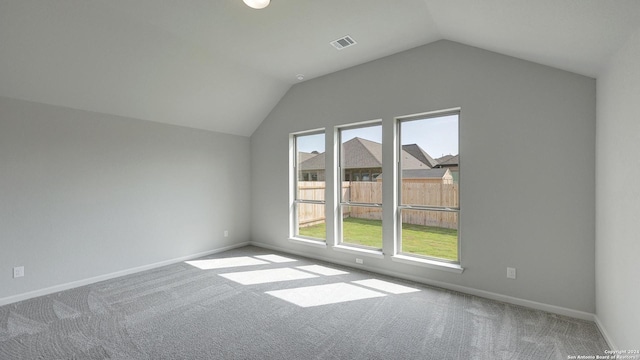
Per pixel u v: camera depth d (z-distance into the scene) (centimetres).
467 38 296
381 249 391
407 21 290
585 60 230
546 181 273
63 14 254
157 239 414
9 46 258
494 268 300
